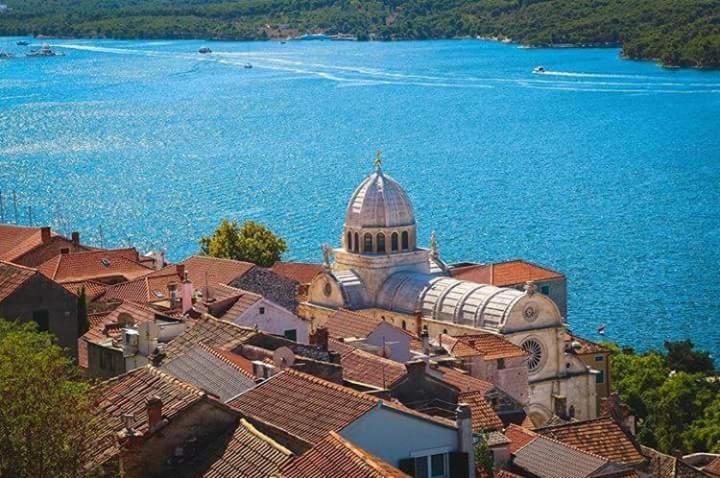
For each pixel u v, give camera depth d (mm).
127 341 143750
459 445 98438
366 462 85750
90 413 101938
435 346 183625
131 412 101562
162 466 96688
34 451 97312
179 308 175250
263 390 104625
